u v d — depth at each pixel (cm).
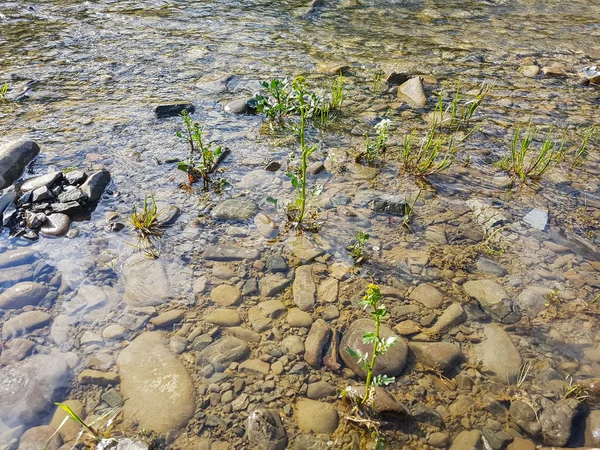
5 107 160
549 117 166
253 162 139
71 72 186
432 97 178
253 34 231
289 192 127
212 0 276
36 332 88
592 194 130
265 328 91
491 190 131
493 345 88
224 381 81
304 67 198
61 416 75
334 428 75
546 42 234
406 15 269
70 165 133
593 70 195
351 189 130
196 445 72
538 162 134
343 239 113
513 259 108
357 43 226
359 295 98
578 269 105
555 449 72
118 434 73
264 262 105
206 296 97
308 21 252
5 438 72
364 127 159
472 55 216
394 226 117
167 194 124
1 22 233
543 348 88
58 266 102
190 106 163
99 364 83
